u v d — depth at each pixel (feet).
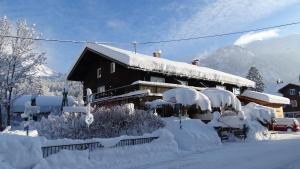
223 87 136.26
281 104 160.86
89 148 43.39
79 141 42.47
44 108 150.10
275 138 80.74
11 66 111.96
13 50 114.21
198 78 115.03
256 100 147.74
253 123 81.66
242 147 59.47
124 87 102.17
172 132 62.13
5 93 110.32
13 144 35.81
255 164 38.19
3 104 109.40
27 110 48.21
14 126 115.24
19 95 114.21
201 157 47.24
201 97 76.13
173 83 110.63
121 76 108.58
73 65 120.67
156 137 53.93
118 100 103.50
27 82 114.93
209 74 119.65
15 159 35.12
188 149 57.21
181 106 81.05
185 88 75.56
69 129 61.05
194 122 69.31
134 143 49.88
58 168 37.55
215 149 57.82
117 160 43.78
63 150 39.93
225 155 48.34
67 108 63.16
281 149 53.52
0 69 109.70
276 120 124.06
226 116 77.30
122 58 95.50
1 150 34.99
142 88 97.14
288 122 120.88
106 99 107.65
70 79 128.88
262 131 80.59
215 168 36.73
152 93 97.50
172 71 103.71
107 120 62.95
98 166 40.63
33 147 36.83
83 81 131.75
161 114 90.12
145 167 40.06
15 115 143.74
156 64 99.60
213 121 74.38
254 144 64.75
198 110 92.53
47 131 62.34
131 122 63.98
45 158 38.17
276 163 38.19
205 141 62.49
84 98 127.34
